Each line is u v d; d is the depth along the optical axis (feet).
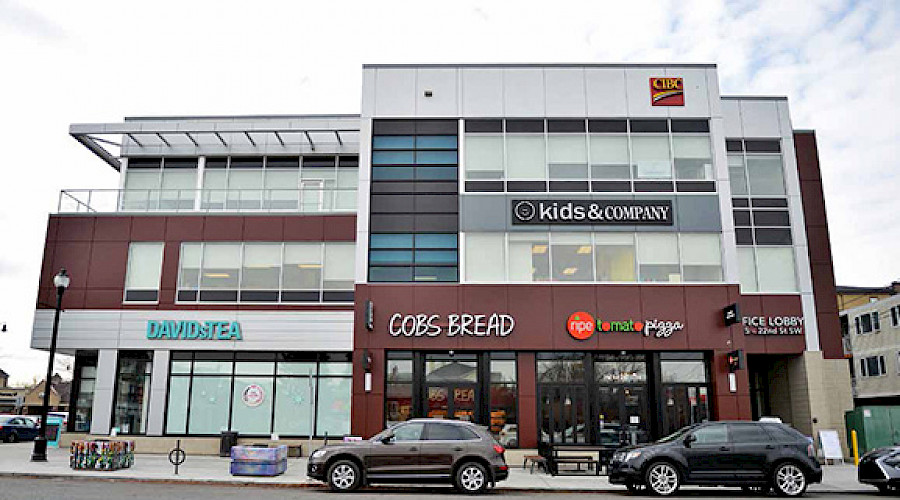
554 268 79.56
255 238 85.40
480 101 83.46
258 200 91.66
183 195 91.97
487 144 82.64
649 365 78.79
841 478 65.16
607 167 82.07
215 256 85.30
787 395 90.48
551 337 77.77
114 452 60.70
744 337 80.69
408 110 83.35
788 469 52.21
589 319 77.97
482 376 78.13
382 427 75.77
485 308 78.43
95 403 81.71
